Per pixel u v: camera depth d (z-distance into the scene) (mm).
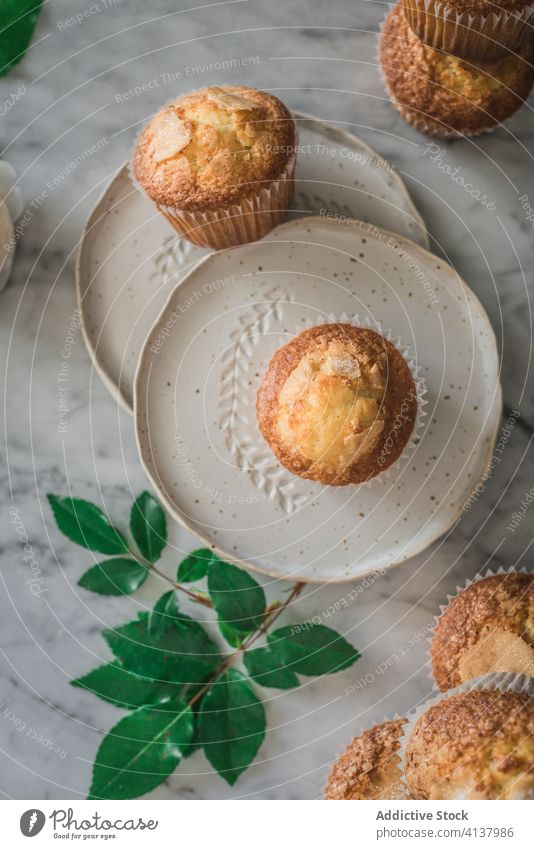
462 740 482
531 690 501
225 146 509
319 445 503
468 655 513
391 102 570
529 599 516
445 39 520
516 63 532
